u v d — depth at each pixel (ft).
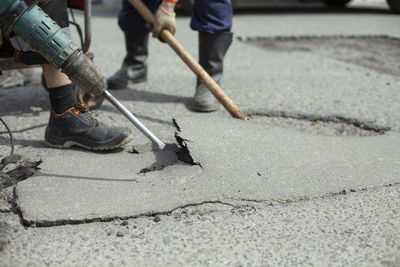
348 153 6.91
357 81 11.45
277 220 5.15
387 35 18.60
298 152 6.79
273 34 18.71
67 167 6.21
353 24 22.27
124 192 5.57
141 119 8.29
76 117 6.75
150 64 12.96
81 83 5.48
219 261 4.43
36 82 10.64
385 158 6.77
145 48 10.44
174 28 7.98
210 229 4.95
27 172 5.93
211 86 7.80
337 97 9.93
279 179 5.98
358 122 8.52
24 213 5.02
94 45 15.79
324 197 5.67
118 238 4.75
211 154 6.42
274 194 5.65
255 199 5.53
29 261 4.35
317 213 5.30
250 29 20.11
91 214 5.07
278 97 9.84
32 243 4.62
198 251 4.57
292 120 8.76
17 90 9.95
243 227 5.00
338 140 7.47
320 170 6.29
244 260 4.45
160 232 4.88
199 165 6.22
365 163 6.57
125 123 8.07
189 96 9.83
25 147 6.93
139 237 4.77
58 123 6.77
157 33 7.97
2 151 6.73
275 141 7.09
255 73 12.17
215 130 7.18
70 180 5.83
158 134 7.58
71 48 5.34
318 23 22.57
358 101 9.66
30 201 5.26
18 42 6.14
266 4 33.63
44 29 5.21
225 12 8.63
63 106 6.70
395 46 16.79
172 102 9.36
